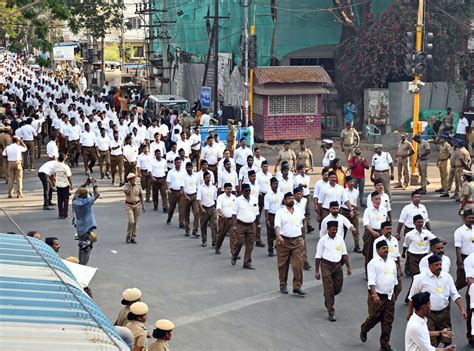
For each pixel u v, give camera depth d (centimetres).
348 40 3625
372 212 1489
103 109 3391
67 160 2811
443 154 2356
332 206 1355
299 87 3359
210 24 4222
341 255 1278
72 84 5072
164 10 4450
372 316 1145
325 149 2238
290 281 1506
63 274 711
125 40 8031
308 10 3672
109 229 1927
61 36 6912
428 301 915
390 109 3566
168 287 1453
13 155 2259
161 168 2130
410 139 3231
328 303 1277
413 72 2473
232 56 3959
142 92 4825
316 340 1191
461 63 3547
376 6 3784
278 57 3759
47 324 566
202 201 1762
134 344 881
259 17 3688
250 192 1619
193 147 2684
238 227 1582
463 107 3666
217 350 1139
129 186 1775
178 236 1875
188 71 4825
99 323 583
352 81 3562
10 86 4553
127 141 2398
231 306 1347
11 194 2291
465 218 1331
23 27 4422
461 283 1341
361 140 3462
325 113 3728
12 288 640
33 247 783
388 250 1162
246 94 3159
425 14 3406
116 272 1548
